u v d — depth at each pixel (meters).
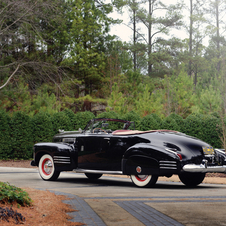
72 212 4.41
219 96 20.03
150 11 39.66
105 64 26.94
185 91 21.27
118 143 7.92
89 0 27.22
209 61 44.09
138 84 25.81
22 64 21.59
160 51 39.03
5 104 20.17
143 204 4.94
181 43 39.28
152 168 7.16
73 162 8.59
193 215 4.19
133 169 7.42
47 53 25.88
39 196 5.27
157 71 41.00
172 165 6.97
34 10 20.03
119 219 4.00
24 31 22.14
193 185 8.13
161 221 3.89
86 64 25.66
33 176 10.05
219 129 15.73
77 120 17.22
